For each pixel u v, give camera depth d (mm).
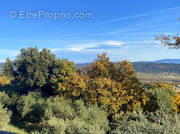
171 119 8414
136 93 16266
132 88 16594
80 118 11133
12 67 36500
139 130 7445
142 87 18391
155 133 6984
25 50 33625
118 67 19188
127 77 18234
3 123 15109
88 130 8328
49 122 9094
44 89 31312
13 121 21516
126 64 18938
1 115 15414
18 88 34781
